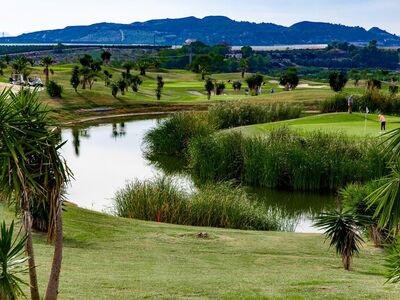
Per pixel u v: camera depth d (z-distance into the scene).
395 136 10.73
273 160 38.81
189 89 116.56
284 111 64.56
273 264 18.48
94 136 62.28
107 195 34.62
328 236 18.80
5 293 9.61
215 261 18.55
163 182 29.59
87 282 14.25
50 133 10.45
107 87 100.50
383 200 10.41
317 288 14.94
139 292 13.67
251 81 106.88
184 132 51.28
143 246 20.12
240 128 52.97
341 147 39.72
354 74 172.00
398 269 12.68
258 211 28.72
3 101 10.12
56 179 10.73
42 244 18.56
